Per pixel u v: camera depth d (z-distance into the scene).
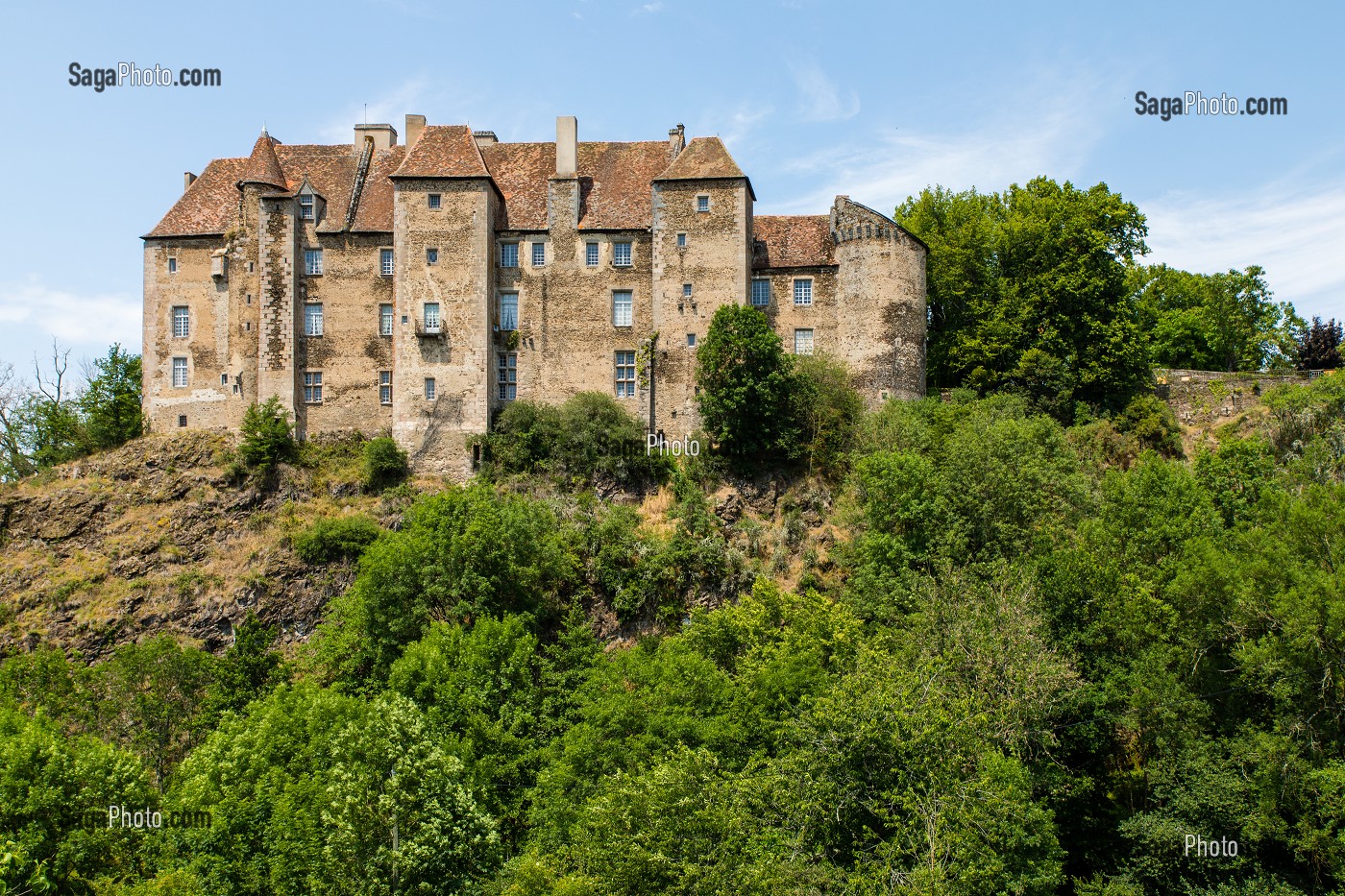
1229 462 63.91
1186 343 94.75
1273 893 42.16
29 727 44.97
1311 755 43.31
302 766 44.78
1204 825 43.62
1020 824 38.22
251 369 69.56
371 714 42.75
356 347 69.69
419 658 50.06
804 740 39.41
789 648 47.84
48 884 40.31
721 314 64.75
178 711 53.53
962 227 79.00
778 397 64.56
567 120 71.88
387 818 39.62
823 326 70.06
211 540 64.50
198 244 71.75
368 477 66.44
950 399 71.56
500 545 55.91
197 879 40.62
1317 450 63.88
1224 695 47.19
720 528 61.91
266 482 66.44
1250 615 45.78
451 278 68.56
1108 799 47.00
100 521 65.44
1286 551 46.81
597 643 55.22
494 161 74.12
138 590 62.12
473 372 67.81
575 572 59.38
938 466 58.44
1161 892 44.03
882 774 37.47
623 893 34.09
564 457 66.00
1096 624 48.09
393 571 54.94
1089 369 73.75
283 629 61.16
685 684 46.16
